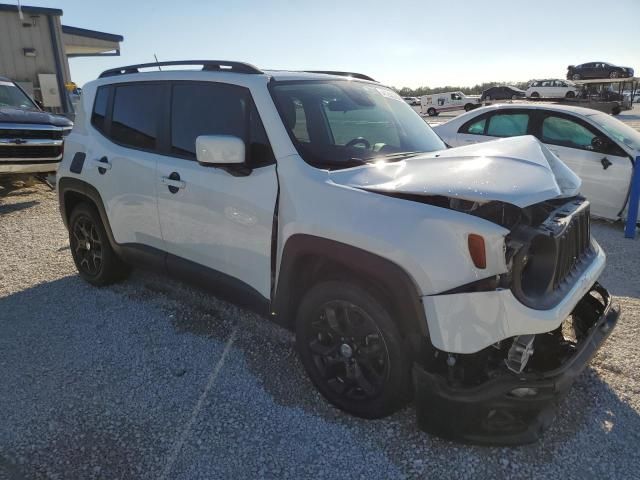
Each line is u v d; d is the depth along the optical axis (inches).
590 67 1434.5
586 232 120.9
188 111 140.1
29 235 257.3
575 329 123.8
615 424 110.0
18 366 133.8
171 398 120.3
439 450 102.9
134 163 151.8
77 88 694.5
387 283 96.7
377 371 107.6
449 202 98.6
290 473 98.0
